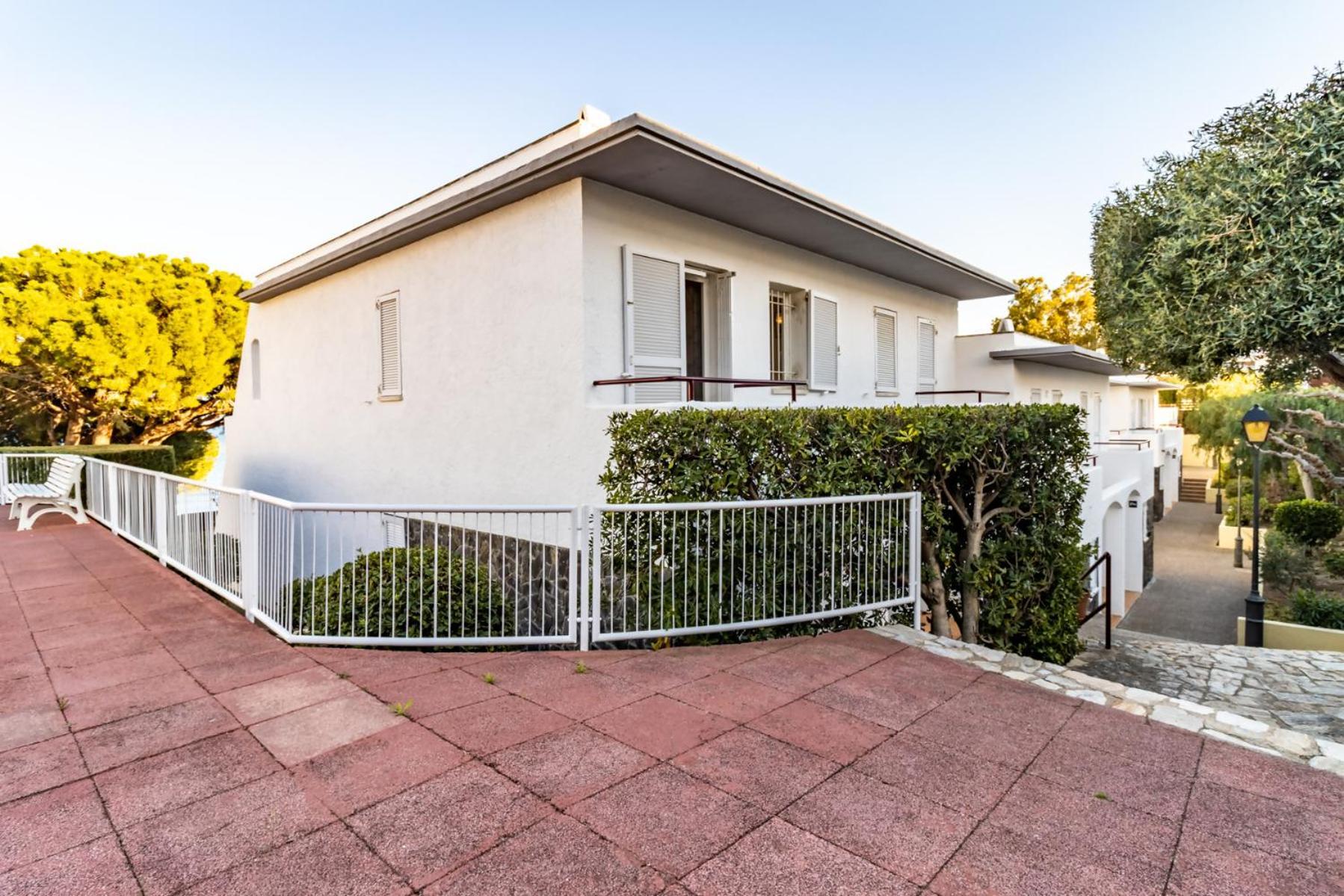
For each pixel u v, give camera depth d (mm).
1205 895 2129
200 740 3104
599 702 3566
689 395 6273
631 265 6559
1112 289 8859
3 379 16656
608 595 4625
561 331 6312
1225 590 15125
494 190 6500
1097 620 11656
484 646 4945
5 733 3176
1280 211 6633
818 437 5090
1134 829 2488
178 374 17375
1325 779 2895
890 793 2707
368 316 9016
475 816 2492
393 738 3123
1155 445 23656
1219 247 7203
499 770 2836
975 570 5688
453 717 3359
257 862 2217
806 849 2322
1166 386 24578
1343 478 13250
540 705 3527
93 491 10125
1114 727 3381
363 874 2162
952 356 12953
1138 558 14914
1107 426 19906
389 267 8625
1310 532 15195
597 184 6309
